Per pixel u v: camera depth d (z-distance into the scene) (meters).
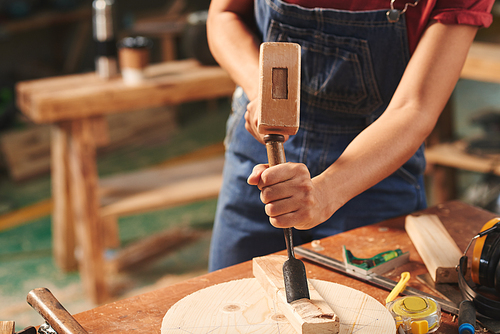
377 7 1.07
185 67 2.83
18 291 2.57
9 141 3.71
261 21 1.20
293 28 1.13
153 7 5.78
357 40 1.09
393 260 0.95
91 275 2.45
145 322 0.79
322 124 1.17
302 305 0.73
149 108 4.53
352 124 1.17
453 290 0.87
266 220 1.25
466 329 0.73
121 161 4.14
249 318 0.76
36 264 2.83
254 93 1.03
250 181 0.77
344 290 0.82
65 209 2.65
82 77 2.61
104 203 2.48
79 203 2.40
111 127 4.28
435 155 2.69
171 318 0.76
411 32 1.06
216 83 2.65
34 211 3.43
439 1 0.99
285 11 1.12
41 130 3.85
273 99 0.73
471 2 0.95
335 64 1.12
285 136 0.76
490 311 0.77
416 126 0.91
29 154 3.80
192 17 2.92
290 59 0.73
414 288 0.87
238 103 1.29
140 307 0.82
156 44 5.54
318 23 1.10
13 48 5.06
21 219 3.33
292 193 0.74
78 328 0.72
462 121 4.59
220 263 1.34
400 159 0.89
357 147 0.89
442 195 2.90
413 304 0.77
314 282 0.84
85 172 2.35
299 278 0.76
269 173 0.74
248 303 0.80
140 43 2.54
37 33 5.22
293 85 0.73
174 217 3.36
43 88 2.39
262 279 0.84
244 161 1.27
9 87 4.78
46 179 3.85
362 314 0.76
